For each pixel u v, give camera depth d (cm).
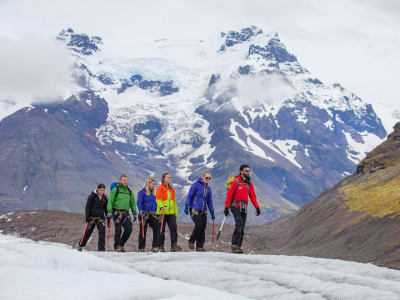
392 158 11300
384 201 7956
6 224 6725
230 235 9669
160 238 1664
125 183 1767
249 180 1477
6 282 601
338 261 1034
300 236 9688
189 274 880
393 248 5775
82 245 1770
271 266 902
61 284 572
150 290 557
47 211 7219
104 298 516
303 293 721
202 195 1570
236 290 774
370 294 680
